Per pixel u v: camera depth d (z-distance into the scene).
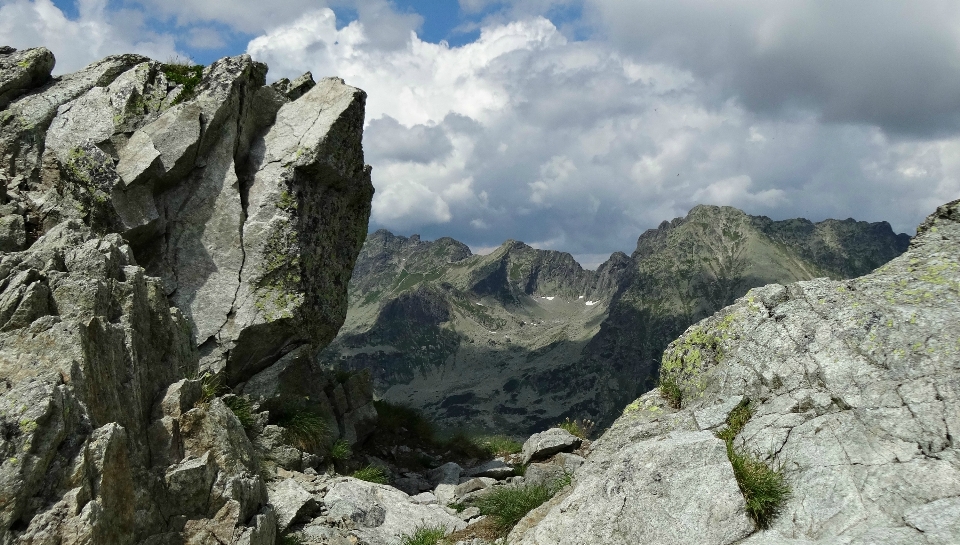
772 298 14.60
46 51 20.31
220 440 12.97
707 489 11.22
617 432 15.23
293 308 20.27
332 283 22.52
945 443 10.65
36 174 18.72
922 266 13.74
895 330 12.51
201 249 20.14
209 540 11.98
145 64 20.83
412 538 15.59
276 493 16.19
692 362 15.26
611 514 11.66
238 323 19.75
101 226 18.31
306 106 22.45
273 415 20.52
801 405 12.55
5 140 18.66
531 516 14.23
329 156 21.66
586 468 14.55
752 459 12.05
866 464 10.92
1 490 8.94
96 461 10.09
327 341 22.64
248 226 20.48
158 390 13.58
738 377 14.02
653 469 11.78
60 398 9.91
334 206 22.66
